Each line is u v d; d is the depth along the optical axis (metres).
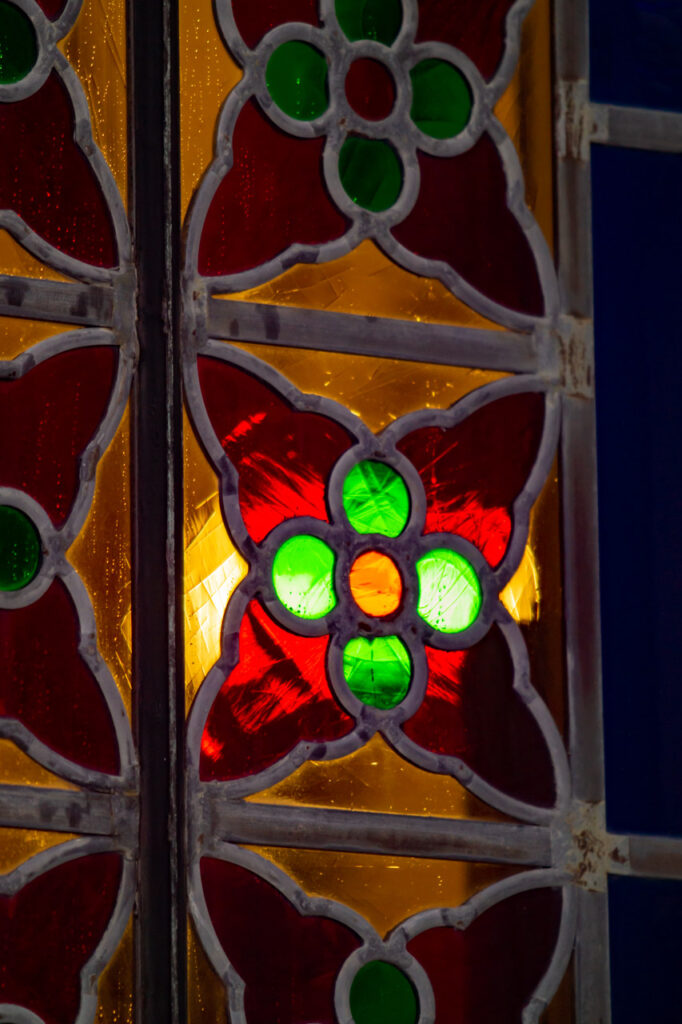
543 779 5.18
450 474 5.25
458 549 5.20
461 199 5.39
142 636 4.89
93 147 5.06
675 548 5.41
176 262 5.08
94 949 4.71
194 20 5.23
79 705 4.82
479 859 5.07
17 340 4.92
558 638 5.27
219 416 5.06
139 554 4.93
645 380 5.48
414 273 5.29
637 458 5.43
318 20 5.33
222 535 5.00
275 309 5.14
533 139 5.51
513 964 5.05
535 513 5.31
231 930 4.82
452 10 5.48
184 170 5.14
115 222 5.05
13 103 5.00
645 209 5.58
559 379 5.39
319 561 5.08
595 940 5.12
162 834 4.81
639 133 5.61
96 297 5.00
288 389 5.11
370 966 4.93
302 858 4.93
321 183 5.25
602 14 5.65
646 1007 5.12
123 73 5.13
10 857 4.69
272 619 5.00
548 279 5.43
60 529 4.87
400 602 5.12
